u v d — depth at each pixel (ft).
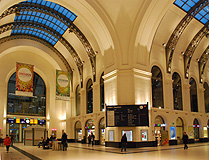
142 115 66.13
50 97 112.98
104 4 68.18
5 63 103.19
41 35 106.42
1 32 83.61
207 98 102.37
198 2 75.51
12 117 102.78
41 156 45.85
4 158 43.24
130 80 69.51
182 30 81.97
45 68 114.21
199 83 98.53
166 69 83.92
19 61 107.24
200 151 51.75
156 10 67.05
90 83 94.73
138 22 68.74
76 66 103.09
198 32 88.28
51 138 69.62
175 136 80.23
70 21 86.02
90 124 90.63
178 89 88.58
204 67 101.19
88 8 68.28
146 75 73.31
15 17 87.86
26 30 101.35
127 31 71.15
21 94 84.23
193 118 90.58
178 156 42.34
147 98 72.33
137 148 63.16
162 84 82.28
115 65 71.46
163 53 84.53
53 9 82.84
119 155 45.60
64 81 89.81
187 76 91.81
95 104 87.15
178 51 90.12
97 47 86.22
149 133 69.67
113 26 70.69
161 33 80.38
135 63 70.33
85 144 86.53
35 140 84.64
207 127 97.76
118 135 66.90
